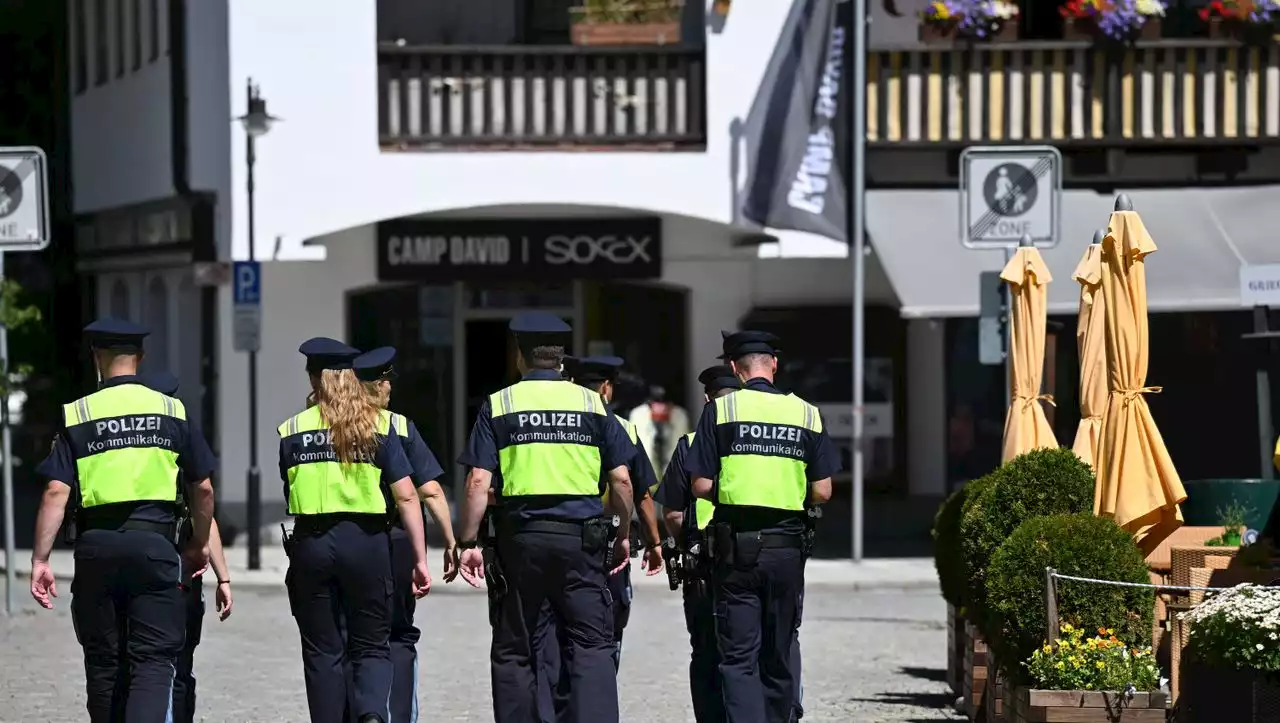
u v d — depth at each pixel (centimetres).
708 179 6228
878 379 6969
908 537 6688
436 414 6662
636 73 6244
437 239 6462
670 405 6325
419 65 6244
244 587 5422
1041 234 4162
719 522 2556
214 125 6378
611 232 6494
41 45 9144
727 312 6600
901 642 4234
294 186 6238
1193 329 6581
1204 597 2623
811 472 2583
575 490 2475
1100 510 2959
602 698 2444
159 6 6838
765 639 2598
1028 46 6109
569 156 6241
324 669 2492
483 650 4072
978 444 7038
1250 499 3612
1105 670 2400
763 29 6184
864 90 6006
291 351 6469
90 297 7969
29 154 4638
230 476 6456
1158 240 6003
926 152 6241
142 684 2394
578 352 6662
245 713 3178
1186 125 6131
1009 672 2600
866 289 6844
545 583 2466
